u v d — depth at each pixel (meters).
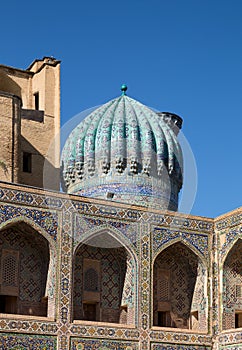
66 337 19.92
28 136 26.22
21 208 20.08
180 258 23.09
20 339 19.27
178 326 22.59
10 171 24.00
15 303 20.70
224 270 22.44
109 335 20.53
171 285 22.86
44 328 19.67
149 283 21.53
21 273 20.95
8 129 24.28
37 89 27.84
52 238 20.39
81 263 21.75
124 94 25.22
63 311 20.06
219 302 22.22
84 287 21.64
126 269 22.02
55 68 27.73
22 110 26.50
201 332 21.92
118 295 22.11
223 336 21.75
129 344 20.75
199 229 22.77
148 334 21.08
